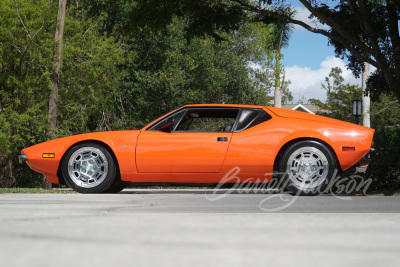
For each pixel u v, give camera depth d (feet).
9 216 7.94
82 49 57.21
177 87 66.59
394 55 34.50
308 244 5.10
